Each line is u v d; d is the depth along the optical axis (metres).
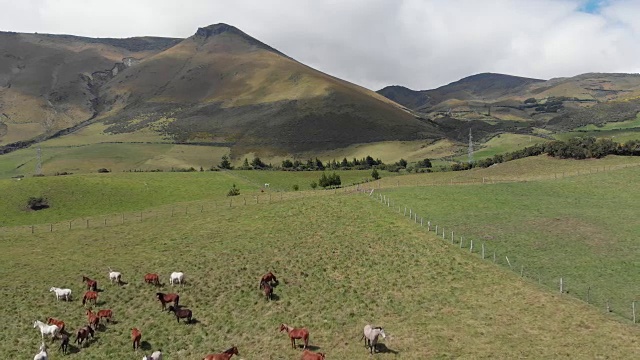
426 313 38.16
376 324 36.84
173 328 37.97
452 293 41.56
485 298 40.38
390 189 82.62
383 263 48.66
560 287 42.25
